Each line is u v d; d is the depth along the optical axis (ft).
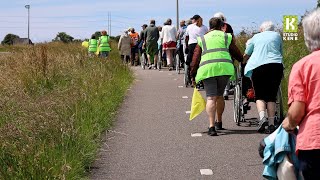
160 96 44.21
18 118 27.25
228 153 25.32
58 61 51.21
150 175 22.04
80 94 34.86
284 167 14.19
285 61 53.78
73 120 27.14
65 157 22.03
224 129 30.78
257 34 29.22
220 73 28.76
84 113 30.55
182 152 25.70
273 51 28.40
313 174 12.48
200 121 33.27
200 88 48.44
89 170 22.81
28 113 28.14
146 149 26.37
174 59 71.46
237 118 31.60
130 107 38.75
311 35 12.94
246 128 30.89
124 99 42.47
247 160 24.02
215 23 29.94
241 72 31.12
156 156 25.04
